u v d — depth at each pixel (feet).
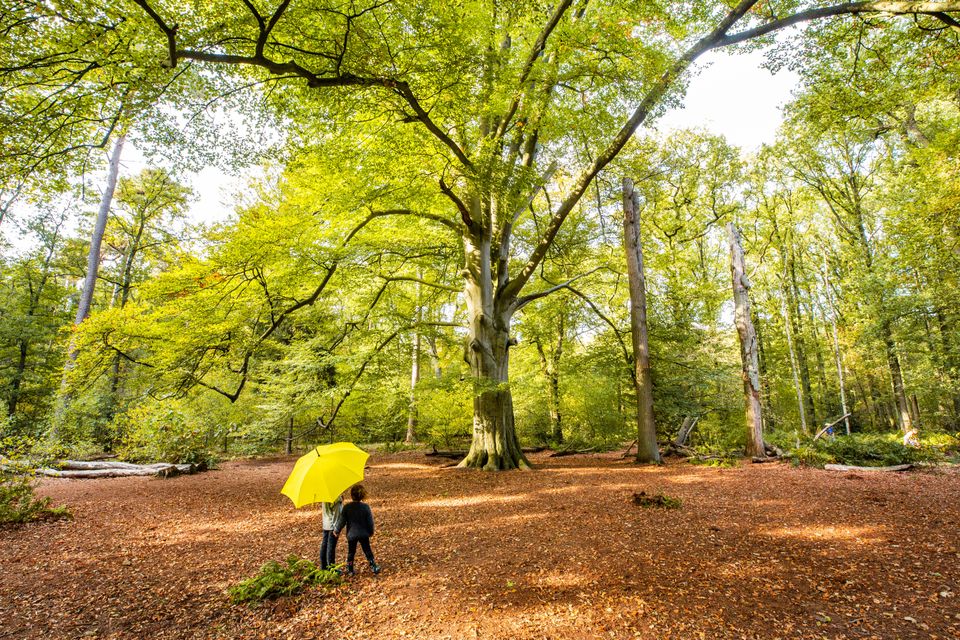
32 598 13.98
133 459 44.83
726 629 11.41
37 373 70.74
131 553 18.31
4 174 23.63
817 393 97.45
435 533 20.99
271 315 38.70
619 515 22.90
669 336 54.13
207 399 55.06
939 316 64.18
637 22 33.27
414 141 31.09
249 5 19.19
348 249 39.37
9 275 74.28
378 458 55.01
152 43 21.12
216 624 12.31
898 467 36.47
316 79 22.56
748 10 34.14
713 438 65.77
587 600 13.20
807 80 33.37
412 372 76.64
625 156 52.34
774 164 75.51
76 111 23.44
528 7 26.73
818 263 89.25
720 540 18.44
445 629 11.81
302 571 15.31
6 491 22.86
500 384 40.22
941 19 25.43
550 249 57.26
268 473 41.14
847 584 13.87
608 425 66.13
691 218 74.49
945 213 43.16
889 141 68.08
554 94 37.52
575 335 79.97
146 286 33.55
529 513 24.23
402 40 23.34
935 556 15.81
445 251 52.65
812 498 25.54
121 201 71.61
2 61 20.21
